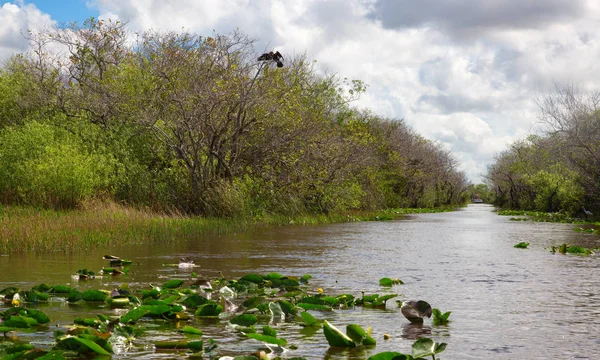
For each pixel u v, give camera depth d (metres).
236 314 5.95
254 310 6.12
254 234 16.36
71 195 18.09
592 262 10.74
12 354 4.02
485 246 14.00
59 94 24.73
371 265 10.09
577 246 13.48
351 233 17.70
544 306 6.55
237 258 10.79
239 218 19.34
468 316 6.02
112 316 5.61
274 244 13.52
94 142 20.86
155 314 5.73
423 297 7.11
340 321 5.76
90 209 17.56
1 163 19.03
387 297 6.55
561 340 5.04
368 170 33.50
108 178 19.27
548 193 42.22
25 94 24.53
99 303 6.44
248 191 20.97
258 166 21.73
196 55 21.05
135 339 4.92
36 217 14.84
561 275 9.05
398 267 9.88
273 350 4.59
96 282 7.85
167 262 10.05
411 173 51.03
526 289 7.70
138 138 21.36
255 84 20.59
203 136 20.17
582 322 5.75
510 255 11.95
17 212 16.17
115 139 20.95
